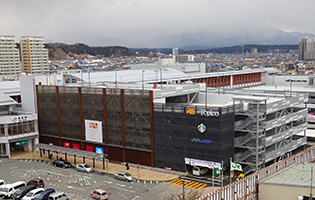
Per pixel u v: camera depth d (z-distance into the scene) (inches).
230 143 2687.0
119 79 5036.9
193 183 2556.6
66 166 3021.7
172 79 5492.1
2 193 2353.6
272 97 3425.2
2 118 3361.2
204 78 6328.7
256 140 2659.9
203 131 2659.9
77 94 3383.4
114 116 3139.8
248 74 7480.3
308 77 7106.3
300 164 2324.1
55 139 3654.0
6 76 7760.8
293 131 3206.2
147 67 7534.5
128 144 3085.6
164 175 2770.7
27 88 3811.5
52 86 3580.2
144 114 2947.8
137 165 2957.7
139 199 2252.7
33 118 3604.8
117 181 2640.3
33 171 2930.6
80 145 3442.4
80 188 2490.2
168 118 2829.7
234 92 3654.0
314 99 5802.2
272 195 1929.1
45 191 2278.5
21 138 3513.8
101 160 3267.7
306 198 1831.9
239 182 1882.4
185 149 2770.7
